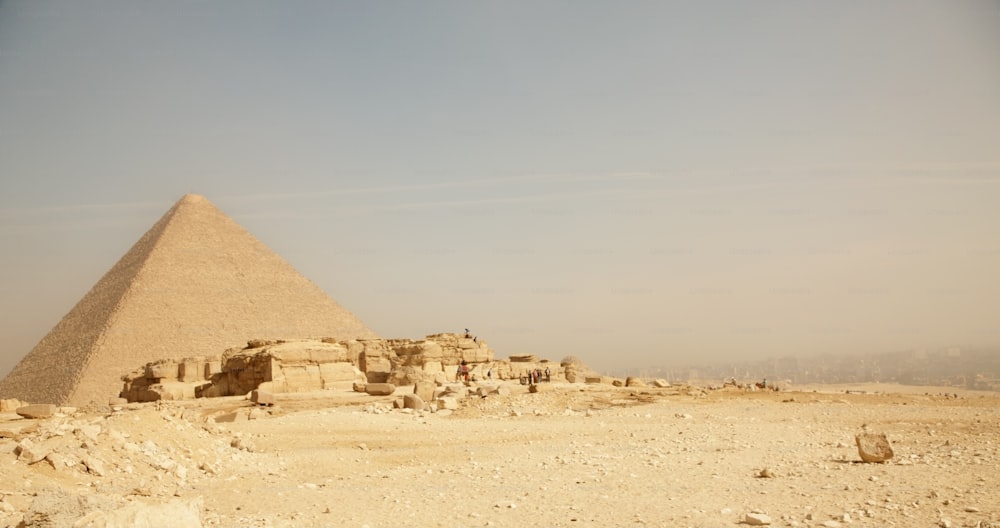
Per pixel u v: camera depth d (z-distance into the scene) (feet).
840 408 120.16
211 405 138.00
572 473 63.72
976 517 41.47
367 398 140.46
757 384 194.59
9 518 46.85
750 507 47.39
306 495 57.41
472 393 142.10
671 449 77.46
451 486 59.62
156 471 64.23
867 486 51.70
